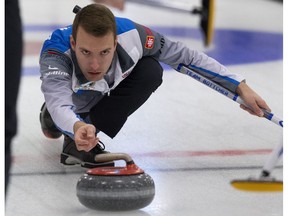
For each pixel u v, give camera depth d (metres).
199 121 9.09
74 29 6.13
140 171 5.74
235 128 8.79
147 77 6.88
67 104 6.03
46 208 5.86
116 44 6.20
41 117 7.82
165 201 6.06
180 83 11.24
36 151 7.58
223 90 7.02
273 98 10.39
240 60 12.75
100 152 6.97
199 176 6.84
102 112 6.96
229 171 7.02
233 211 5.84
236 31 15.31
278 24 16.50
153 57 6.97
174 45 7.00
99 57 6.04
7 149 4.32
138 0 12.93
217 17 17.02
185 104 9.96
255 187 5.80
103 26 5.93
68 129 5.82
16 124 4.35
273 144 8.13
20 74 4.36
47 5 17.47
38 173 6.83
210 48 13.55
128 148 7.80
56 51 6.35
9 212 5.74
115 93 6.93
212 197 6.20
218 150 7.80
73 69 6.37
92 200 5.61
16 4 4.32
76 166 7.11
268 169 5.88
